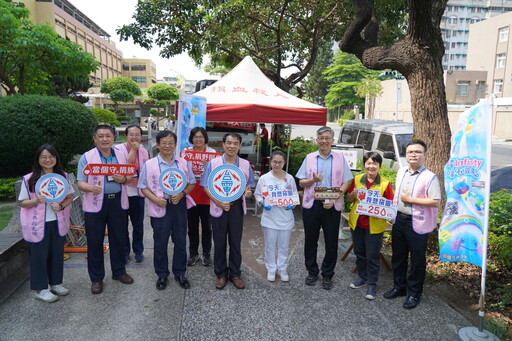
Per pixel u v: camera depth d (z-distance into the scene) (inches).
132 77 2888.8
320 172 158.7
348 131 410.0
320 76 2444.6
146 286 158.7
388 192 151.3
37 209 136.6
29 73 442.9
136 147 175.3
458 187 134.0
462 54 2674.7
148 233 227.9
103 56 2301.9
